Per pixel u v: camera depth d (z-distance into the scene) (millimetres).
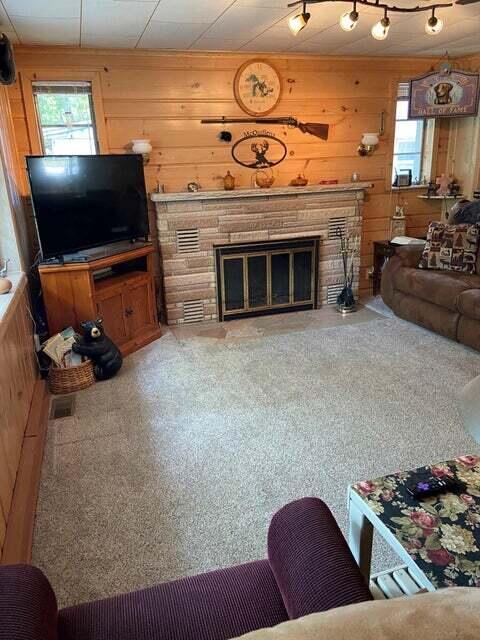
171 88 4094
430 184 5129
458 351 3568
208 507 2035
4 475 1964
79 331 3402
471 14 3250
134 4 2781
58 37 3424
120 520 1972
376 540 1829
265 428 2629
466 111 4535
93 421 2764
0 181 2980
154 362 3596
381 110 4789
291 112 4500
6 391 2186
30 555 1797
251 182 4555
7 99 3584
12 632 848
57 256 3322
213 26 3291
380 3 2961
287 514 1176
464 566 1146
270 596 1150
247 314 4625
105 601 1156
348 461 2314
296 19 2691
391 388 3029
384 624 581
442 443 2428
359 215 4785
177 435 2590
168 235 4227
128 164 3770
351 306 4641
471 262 3924
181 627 1073
